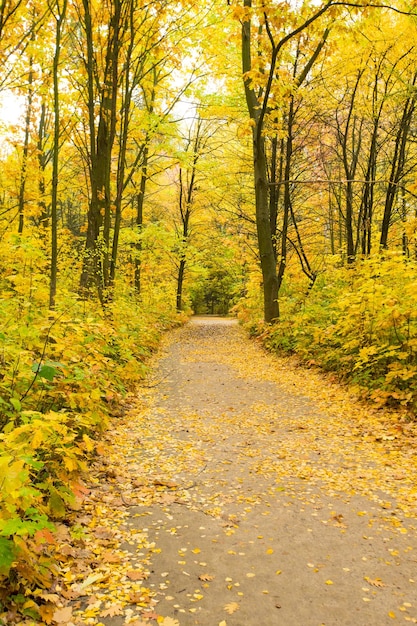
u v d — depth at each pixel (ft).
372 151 42.75
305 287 47.16
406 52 37.35
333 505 13.24
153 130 42.50
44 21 28.91
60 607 8.61
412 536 11.48
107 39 31.94
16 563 8.25
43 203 46.75
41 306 23.68
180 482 14.94
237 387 29.73
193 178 80.53
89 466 15.64
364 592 9.27
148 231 54.34
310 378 30.94
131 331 36.04
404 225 32.68
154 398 26.63
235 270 115.96
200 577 9.75
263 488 14.48
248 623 8.36
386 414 21.33
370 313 26.22
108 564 10.18
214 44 41.73
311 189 55.52
